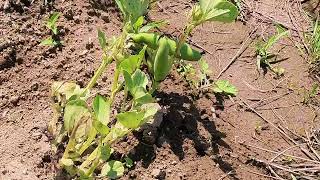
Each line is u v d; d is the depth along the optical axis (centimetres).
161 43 52
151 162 55
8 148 52
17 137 54
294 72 69
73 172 50
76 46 63
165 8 72
